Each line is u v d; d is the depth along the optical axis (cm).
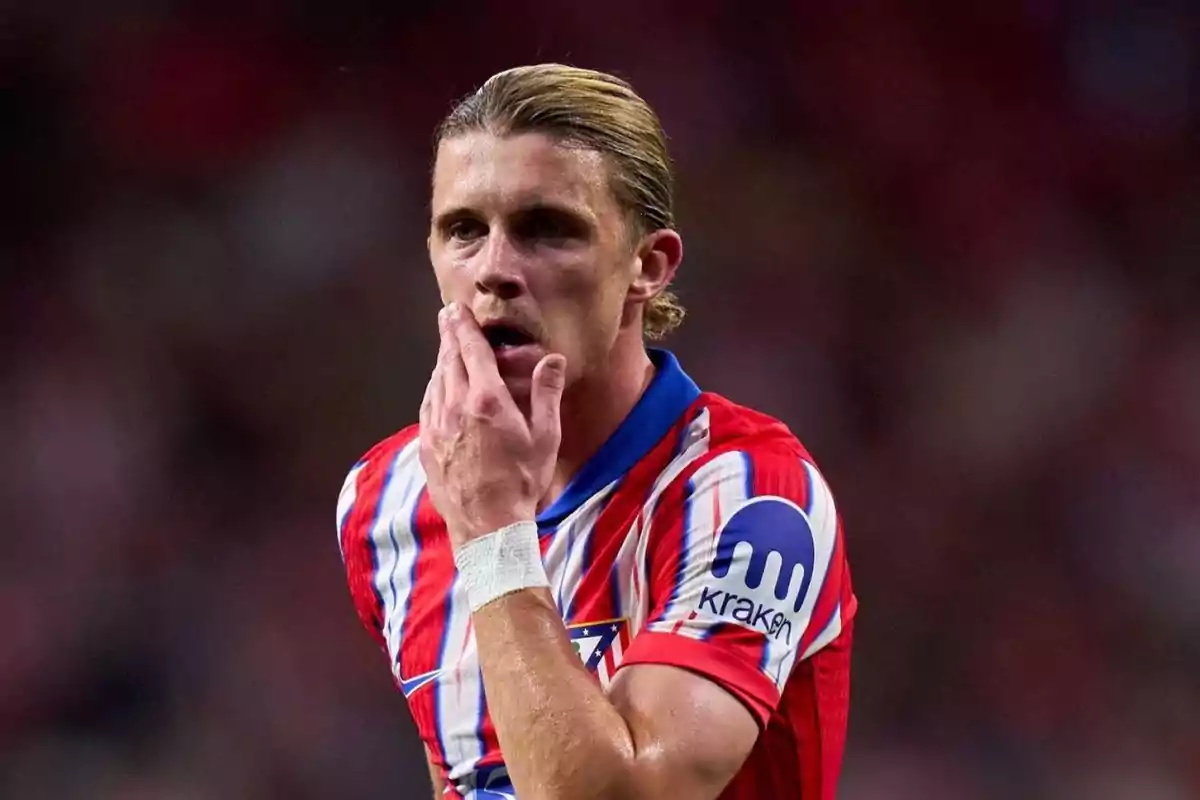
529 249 838
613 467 875
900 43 3759
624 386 891
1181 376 3528
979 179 3697
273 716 2922
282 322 3350
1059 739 3073
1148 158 3744
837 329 3528
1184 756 3053
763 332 3494
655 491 860
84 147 3459
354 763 2872
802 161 3659
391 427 3341
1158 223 3694
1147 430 3469
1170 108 3784
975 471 3400
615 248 852
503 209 833
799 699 854
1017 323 3559
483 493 816
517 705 763
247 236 3416
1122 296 3616
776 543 817
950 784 3008
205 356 3319
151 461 3198
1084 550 3322
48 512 3119
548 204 830
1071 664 3166
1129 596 3281
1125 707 3114
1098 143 3744
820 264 3566
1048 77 3775
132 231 3409
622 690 783
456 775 879
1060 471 3412
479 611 802
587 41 3653
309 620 3064
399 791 2856
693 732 762
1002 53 3775
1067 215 3684
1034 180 3694
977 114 3744
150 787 2847
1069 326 3559
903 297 3566
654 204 879
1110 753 3059
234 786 2859
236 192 3444
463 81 3597
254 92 3506
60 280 3369
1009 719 3102
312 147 3488
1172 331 3588
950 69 3762
